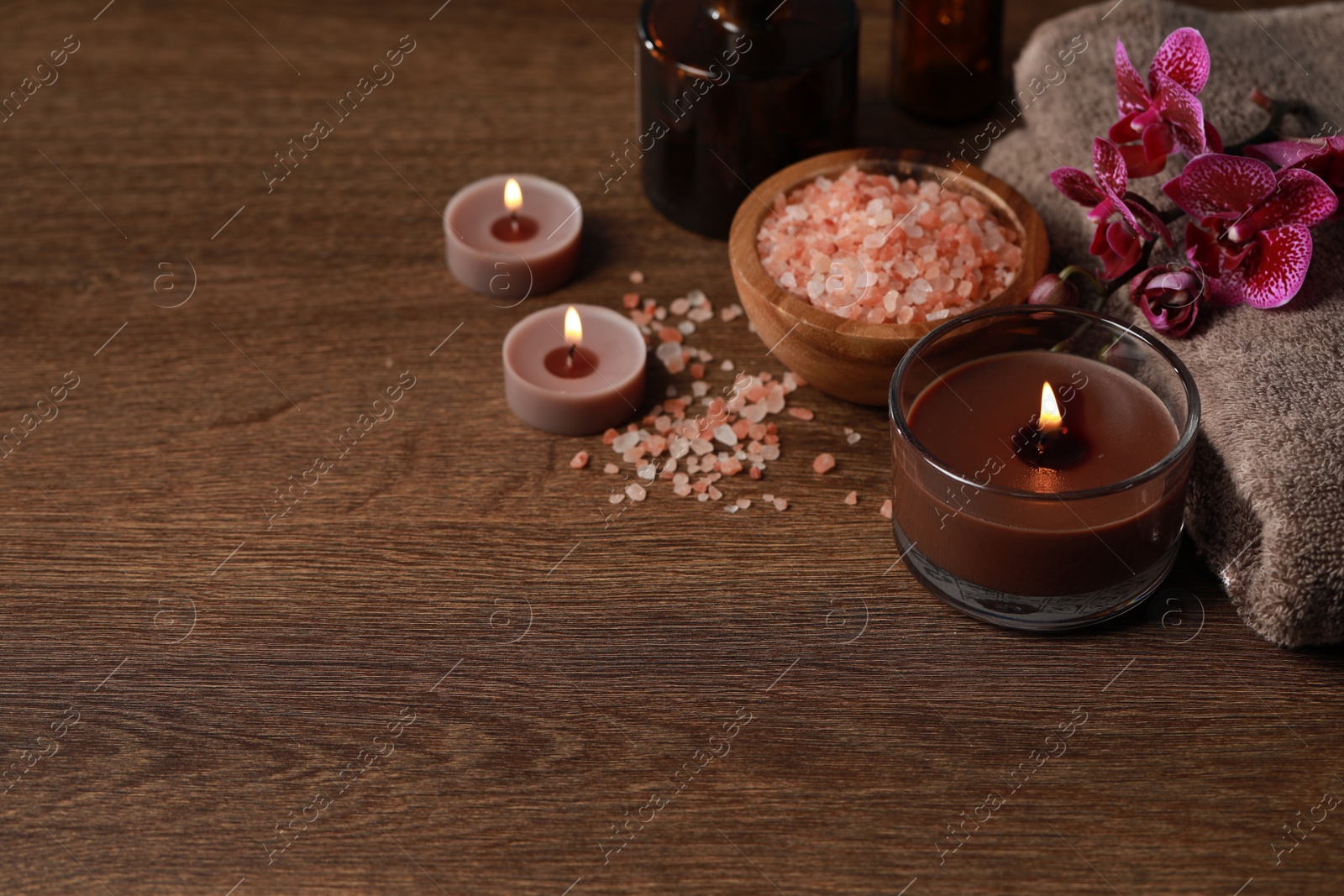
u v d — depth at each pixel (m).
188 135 0.89
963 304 0.77
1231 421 0.74
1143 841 0.71
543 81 0.91
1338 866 0.71
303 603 0.76
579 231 0.83
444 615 0.76
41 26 0.94
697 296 0.83
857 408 0.80
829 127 0.83
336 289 0.84
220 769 0.73
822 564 0.76
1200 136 0.75
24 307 0.83
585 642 0.75
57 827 0.72
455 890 0.71
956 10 0.85
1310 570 0.72
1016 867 0.71
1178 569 0.76
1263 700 0.73
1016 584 0.73
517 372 0.80
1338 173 0.75
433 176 0.87
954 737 0.73
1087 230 0.80
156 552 0.77
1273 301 0.75
